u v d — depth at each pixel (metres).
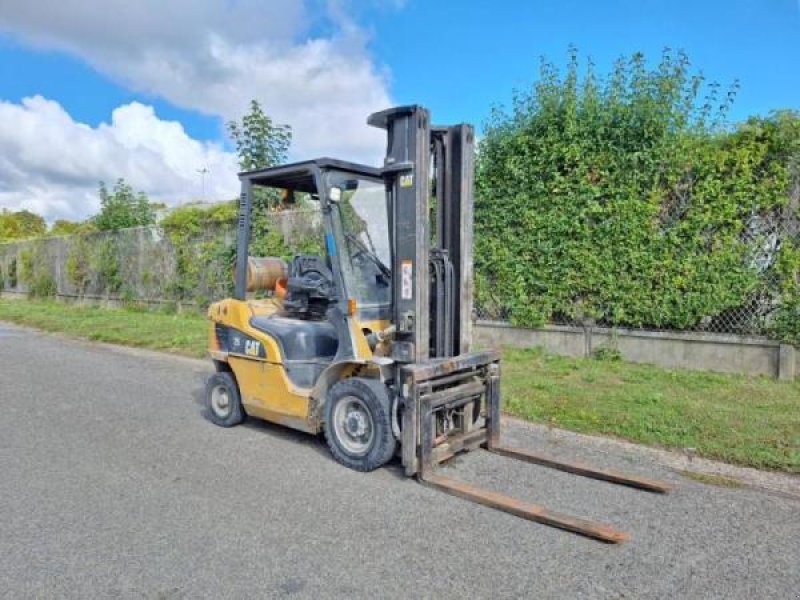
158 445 5.02
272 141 11.74
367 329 4.59
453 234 4.76
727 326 7.22
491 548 3.22
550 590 2.82
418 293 4.25
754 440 4.82
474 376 4.71
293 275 5.30
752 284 6.88
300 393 4.79
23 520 3.57
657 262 7.40
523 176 8.23
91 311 15.53
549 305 8.27
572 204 7.91
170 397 6.80
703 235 7.16
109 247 16.28
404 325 4.31
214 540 3.31
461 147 4.64
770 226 6.83
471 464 4.55
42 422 5.73
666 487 4.00
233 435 5.31
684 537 3.37
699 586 2.87
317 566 3.03
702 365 7.30
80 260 17.75
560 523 3.45
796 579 2.94
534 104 8.23
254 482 4.16
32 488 4.07
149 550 3.20
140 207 17.41
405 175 4.24
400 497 3.90
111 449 4.92
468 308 4.75
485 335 9.02
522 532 3.42
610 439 5.08
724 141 6.98
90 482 4.18
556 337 8.39
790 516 3.64
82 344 10.89
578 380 6.87
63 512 3.68
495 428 4.84
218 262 13.01
